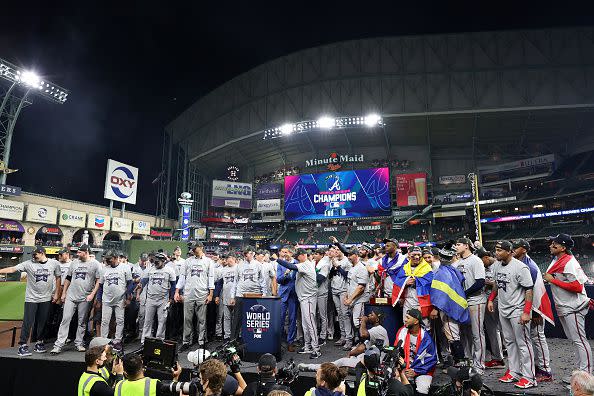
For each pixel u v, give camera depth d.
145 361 5.01
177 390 4.05
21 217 35.16
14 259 35.19
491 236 44.66
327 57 53.47
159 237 51.28
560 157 49.56
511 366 5.76
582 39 46.12
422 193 49.53
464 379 4.38
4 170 34.31
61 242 39.06
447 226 48.81
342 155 56.12
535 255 40.06
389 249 7.59
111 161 45.06
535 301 5.74
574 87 45.38
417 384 5.39
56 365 7.18
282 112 55.25
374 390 4.11
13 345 9.26
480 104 47.34
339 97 52.28
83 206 41.91
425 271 6.69
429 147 52.88
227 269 9.52
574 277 5.57
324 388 4.20
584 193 38.88
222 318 9.66
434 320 6.87
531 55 47.22
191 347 8.39
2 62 30.56
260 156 61.75
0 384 7.35
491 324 6.94
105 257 8.49
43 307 8.41
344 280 8.69
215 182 57.81
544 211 42.88
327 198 52.25
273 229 57.84
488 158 52.78
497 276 6.09
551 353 7.82
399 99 49.91
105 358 4.87
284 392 3.54
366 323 7.07
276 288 9.15
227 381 4.65
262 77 57.66
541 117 46.69
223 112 60.97
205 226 55.47
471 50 48.97
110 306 8.34
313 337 7.56
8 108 35.59
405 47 50.88
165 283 8.62
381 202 49.94
